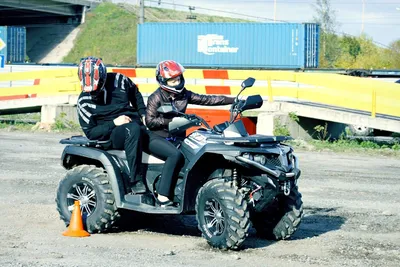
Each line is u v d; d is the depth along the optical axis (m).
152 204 12.70
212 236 11.93
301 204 12.83
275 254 11.83
